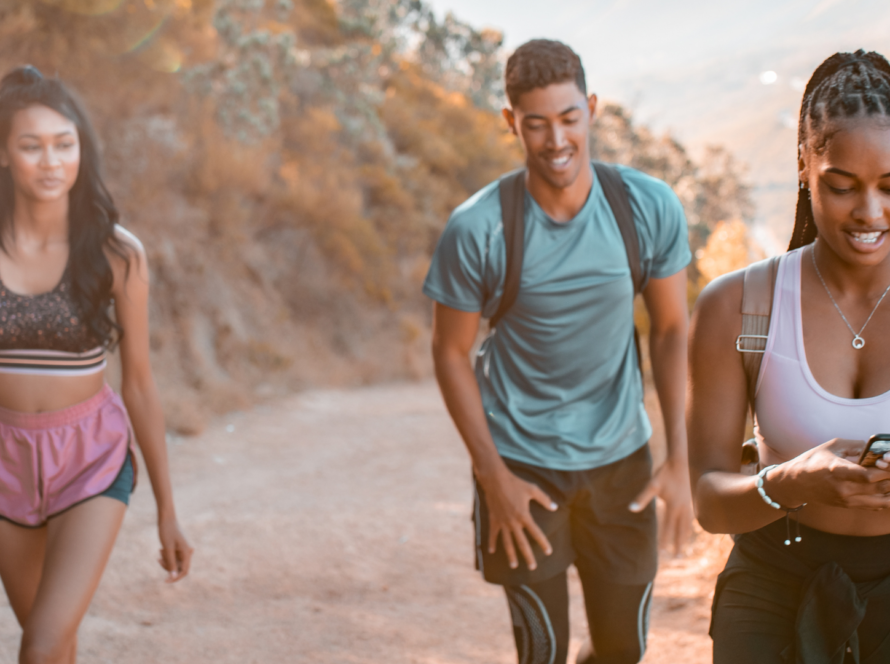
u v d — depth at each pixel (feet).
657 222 9.43
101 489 8.22
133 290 8.75
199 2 53.98
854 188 5.07
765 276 5.84
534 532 9.22
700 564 16.10
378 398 47.93
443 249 9.46
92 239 8.38
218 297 46.39
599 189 9.38
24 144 8.01
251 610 15.11
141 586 16.14
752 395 5.92
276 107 58.13
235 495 23.91
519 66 8.86
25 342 8.20
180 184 46.65
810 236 5.82
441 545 19.42
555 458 9.45
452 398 9.56
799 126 5.49
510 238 9.18
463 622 14.62
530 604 9.59
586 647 10.40
